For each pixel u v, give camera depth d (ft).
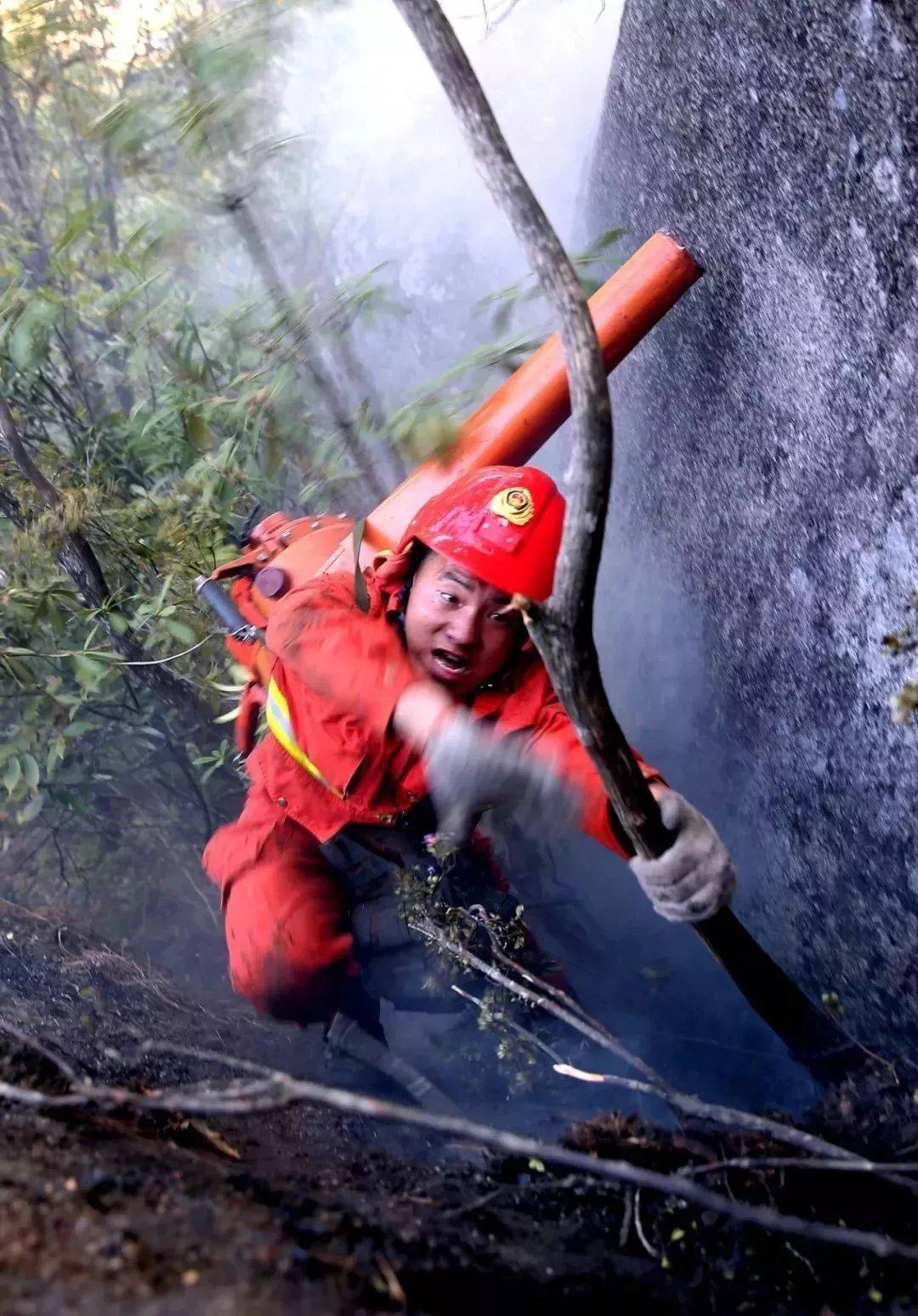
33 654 11.56
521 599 5.48
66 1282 4.19
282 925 9.04
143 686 14.03
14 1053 6.66
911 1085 7.24
